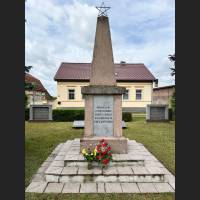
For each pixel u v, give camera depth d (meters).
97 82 5.65
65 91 24.56
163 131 10.55
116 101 5.56
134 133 9.91
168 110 14.73
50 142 7.88
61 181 4.35
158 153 6.32
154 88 31.45
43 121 14.99
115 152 5.40
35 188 4.06
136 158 4.92
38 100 30.33
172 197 3.76
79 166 4.77
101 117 5.56
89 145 5.36
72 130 10.87
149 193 3.90
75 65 27.70
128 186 4.17
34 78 35.03
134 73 26.39
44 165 5.31
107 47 5.70
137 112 25.22
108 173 4.38
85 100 5.55
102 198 3.72
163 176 4.39
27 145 7.31
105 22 5.73
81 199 3.68
